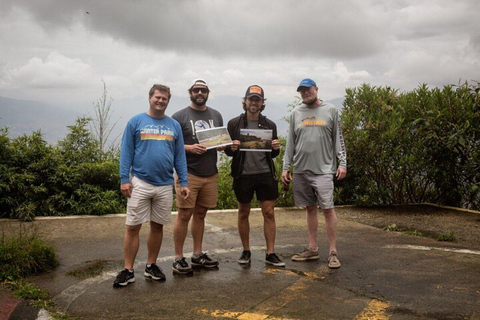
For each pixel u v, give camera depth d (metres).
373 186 8.81
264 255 5.66
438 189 9.12
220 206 8.92
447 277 4.72
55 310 3.83
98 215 7.76
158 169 4.53
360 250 5.86
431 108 8.55
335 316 3.73
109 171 8.21
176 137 4.71
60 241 6.05
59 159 8.01
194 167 5.04
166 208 4.62
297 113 5.49
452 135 8.23
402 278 4.71
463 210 8.51
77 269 4.93
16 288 4.20
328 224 5.28
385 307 3.91
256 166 5.23
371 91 9.01
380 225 7.39
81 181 8.04
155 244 4.70
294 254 5.73
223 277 4.78
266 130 5.25
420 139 8.59
